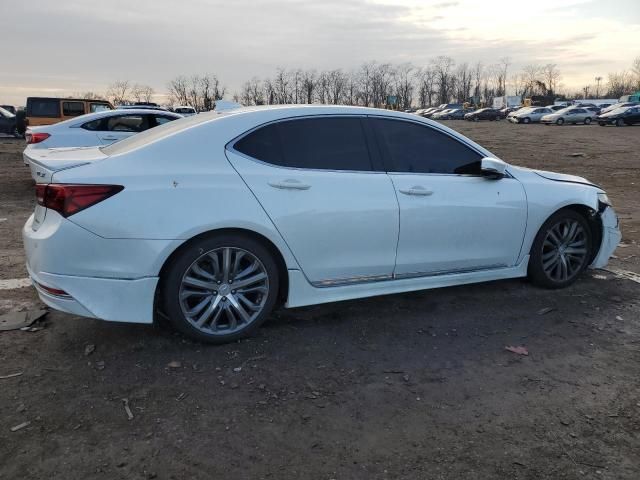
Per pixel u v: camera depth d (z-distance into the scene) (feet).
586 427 9.23
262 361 11.31
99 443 8.59
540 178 15.51
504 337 12.68
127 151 11.55
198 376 10.65
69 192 10.55
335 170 12.64
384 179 13.00
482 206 14.07
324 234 12.26
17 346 11.74
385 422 9.30
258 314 12.17
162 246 10.84
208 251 11.38
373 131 13.30
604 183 41.01
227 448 8.55
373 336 12.61
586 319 13.79
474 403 9.92
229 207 11.32
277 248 11.94
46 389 10.08
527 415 9.57
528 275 15.85
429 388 10.41
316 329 12.92
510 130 131.75
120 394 9.96
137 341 12.01
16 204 29.17
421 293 15.42
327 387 10.37
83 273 10.67
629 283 16.66
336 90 285.84
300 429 9.07
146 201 10.79
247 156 11.93
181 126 12.47
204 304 11.67
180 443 8.63
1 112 77.87
